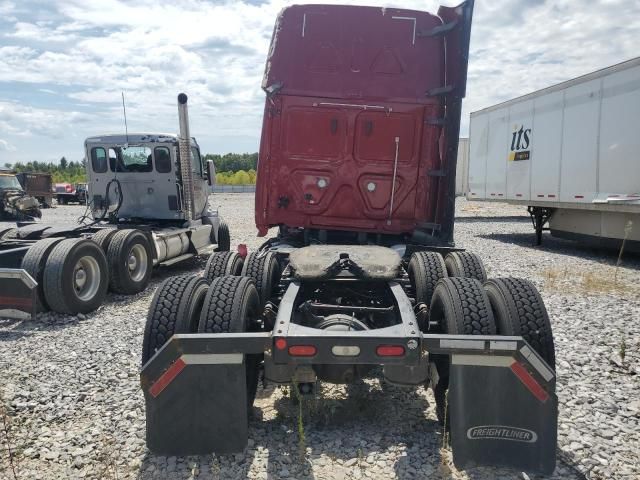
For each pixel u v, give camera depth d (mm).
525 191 14695
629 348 5383
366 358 3025
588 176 11961
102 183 10695
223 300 3527
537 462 3008
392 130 6051
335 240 6410
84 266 7441
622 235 11742
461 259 4961
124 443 3535
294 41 5977
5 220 21156
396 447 3420
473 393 3023
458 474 3100
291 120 6062
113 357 5316
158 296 3643
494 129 16578
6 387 4531
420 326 3971
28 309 6602
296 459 3281
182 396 3123
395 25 5977
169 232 10016
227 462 3244
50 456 3371
